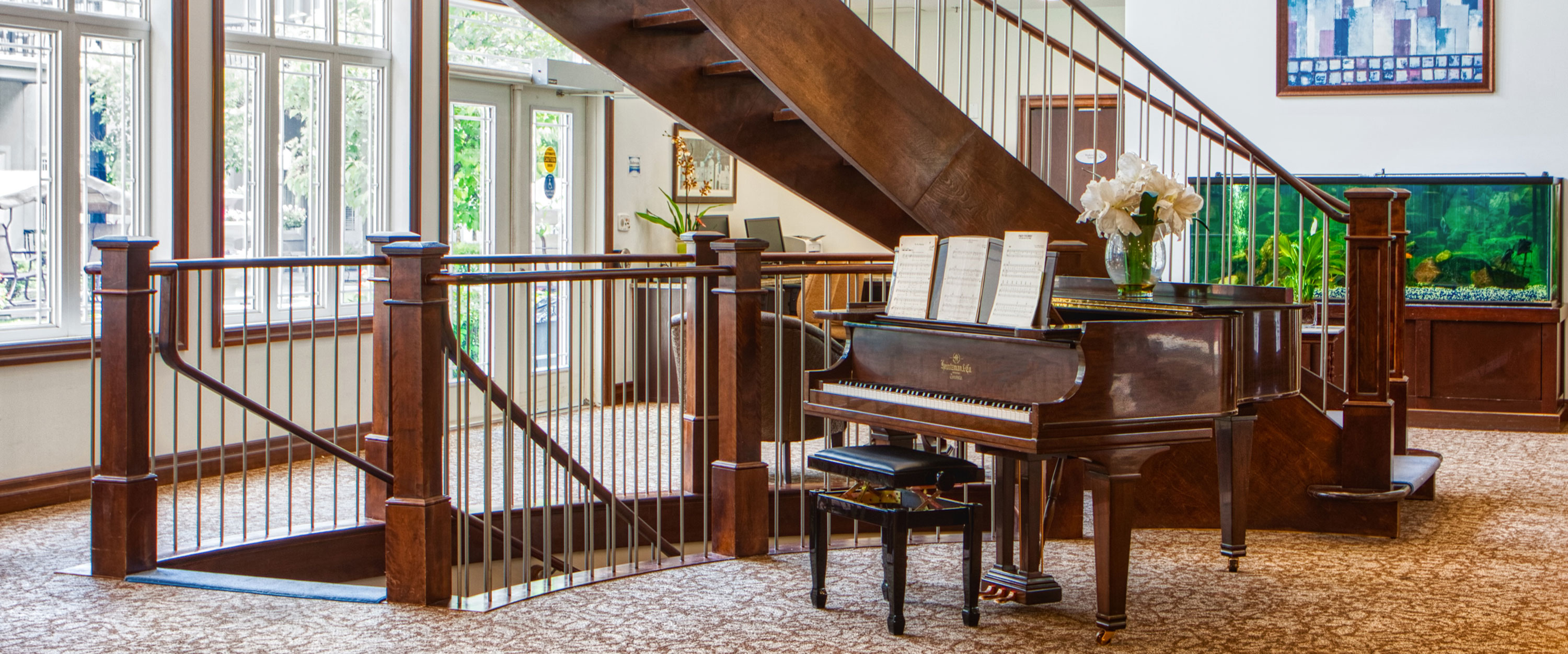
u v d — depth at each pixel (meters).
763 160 5.35
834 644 3.32
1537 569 4.18
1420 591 3.90
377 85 7.01
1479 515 5.07
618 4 4.84
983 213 4.97
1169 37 8.14
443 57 7.18
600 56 4.80
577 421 7.51
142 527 4.10
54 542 4.69
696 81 5.11
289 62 6.55
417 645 3.33
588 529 4.33
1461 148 7.68
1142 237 3.95
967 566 3.46
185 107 5.88
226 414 6.15
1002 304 3.28
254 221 6.42
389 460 4.89
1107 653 3.25
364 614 3.61
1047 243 3.21
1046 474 4.52
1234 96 8.05
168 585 3.95
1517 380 7.30
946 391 3.44
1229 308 3.52
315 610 3.65
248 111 6.37
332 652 3.26
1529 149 7.55
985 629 3.45
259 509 5.31
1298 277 7.34
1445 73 7.66
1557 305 7.27
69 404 5.55
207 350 6.04
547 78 7.79
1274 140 7.99
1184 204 3.91
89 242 5.72
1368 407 4.63
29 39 5.46
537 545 5.18
